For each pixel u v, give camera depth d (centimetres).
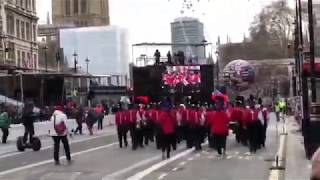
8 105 4503
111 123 5578
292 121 6034
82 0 15975
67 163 1952
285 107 7625
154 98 3812
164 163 1930
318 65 2095
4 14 9381
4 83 5862
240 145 2792
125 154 2320
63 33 10375
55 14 16112
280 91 9762
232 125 3053
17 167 1848
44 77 5859
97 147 2744
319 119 1898
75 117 4219
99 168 1780
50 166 1862
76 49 10294
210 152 2373
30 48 10788
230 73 4634
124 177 1543
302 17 2873
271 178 1487
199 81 3806
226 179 1479
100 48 10219
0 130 3309
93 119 3969
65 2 16062
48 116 4703
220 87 4566
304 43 3008
